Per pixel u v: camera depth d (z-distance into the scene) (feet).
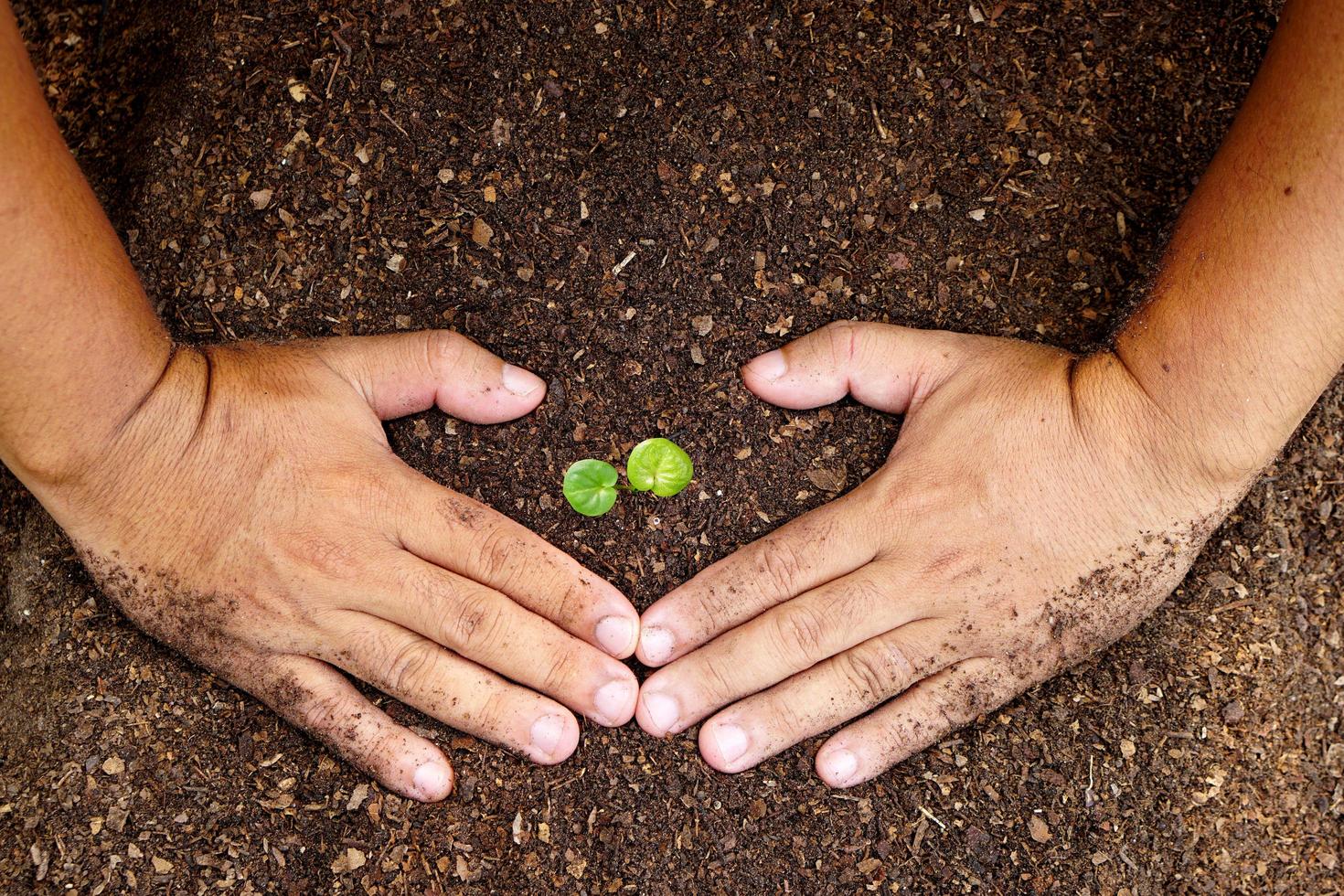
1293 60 2.00
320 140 2.26
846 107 2.27
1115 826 2.15
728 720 2.11
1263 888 2.18
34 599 2.20
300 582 2.07
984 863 2.12
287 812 2.12
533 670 2.10
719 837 2.11
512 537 2.11
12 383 1.96
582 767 2.13
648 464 2.12
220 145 2.27
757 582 2.12
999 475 2.10
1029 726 2.16
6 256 1.92
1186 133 2.28
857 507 2.13
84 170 2.33
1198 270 2.05
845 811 2.13
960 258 2.25
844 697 2.11
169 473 2.07
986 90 2.28
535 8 2.27
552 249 2.23
